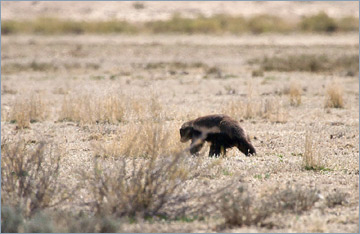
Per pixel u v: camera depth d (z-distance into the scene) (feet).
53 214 93.15
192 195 100.89
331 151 151.84
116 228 88.28
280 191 106.93
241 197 98.68
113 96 207.21
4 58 477.36
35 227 87.66
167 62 439.63
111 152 142.20
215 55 498.69
